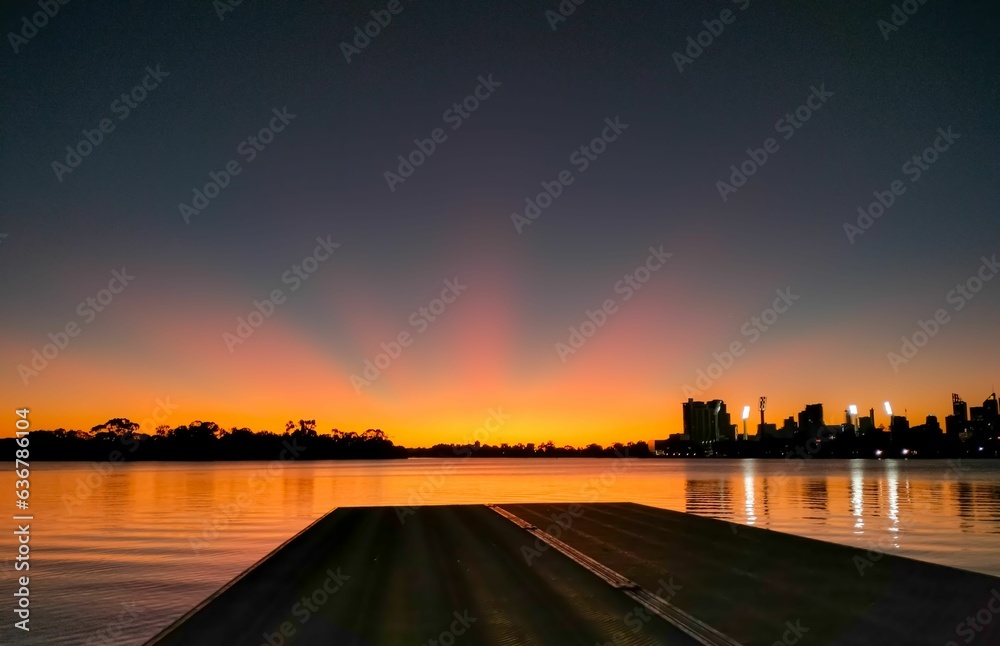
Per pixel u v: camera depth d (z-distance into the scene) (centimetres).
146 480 6288
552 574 1060
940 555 1681
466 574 1068
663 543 1352
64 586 1468
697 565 1118
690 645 704
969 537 2023
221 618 823
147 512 3092
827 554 1212
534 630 761
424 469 12262
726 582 987
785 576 1023
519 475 8244
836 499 3669
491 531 1560
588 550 1278
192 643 730
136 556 1861
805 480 6247
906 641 712
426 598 913
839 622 781
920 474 7862
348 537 1480
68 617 1211
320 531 1581
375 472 9412
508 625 783
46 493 4409
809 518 2586
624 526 1628
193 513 3039
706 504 3278
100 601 1330
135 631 1123
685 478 6900
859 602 869
